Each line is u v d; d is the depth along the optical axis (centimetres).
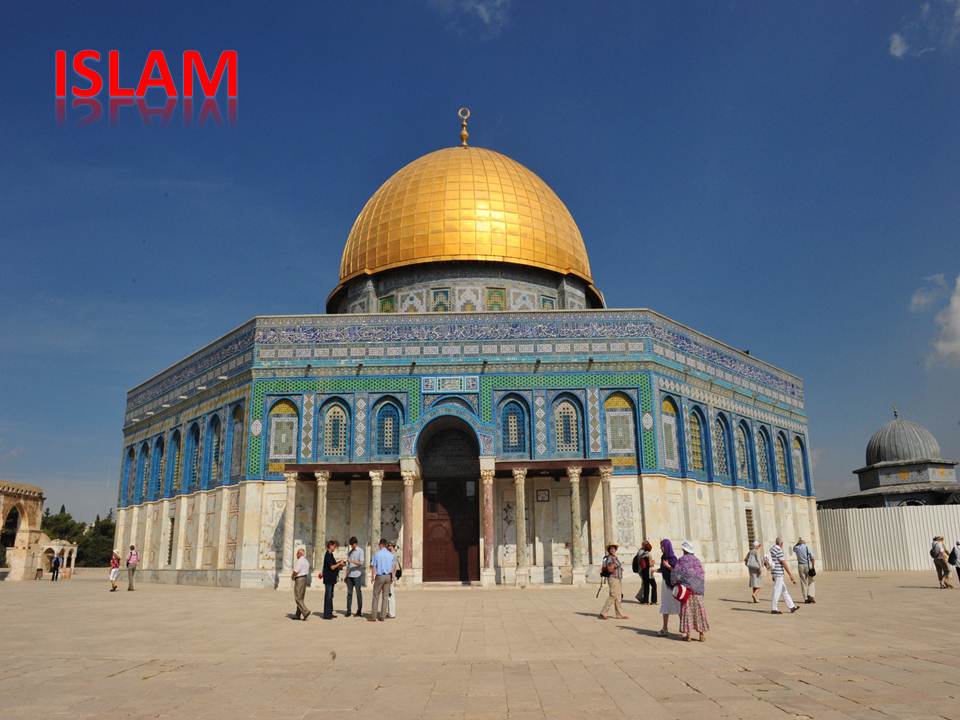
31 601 2394
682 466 3228
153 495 3925
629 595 2403
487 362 3161
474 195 3772
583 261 4034
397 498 3111
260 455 3089
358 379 3159
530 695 880
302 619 1764
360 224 4016
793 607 1792
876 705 812
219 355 3497
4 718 786
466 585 2936
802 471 4294
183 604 2239
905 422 5766
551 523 3067
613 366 3166
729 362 3756
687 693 881
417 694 894
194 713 808
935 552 2722
